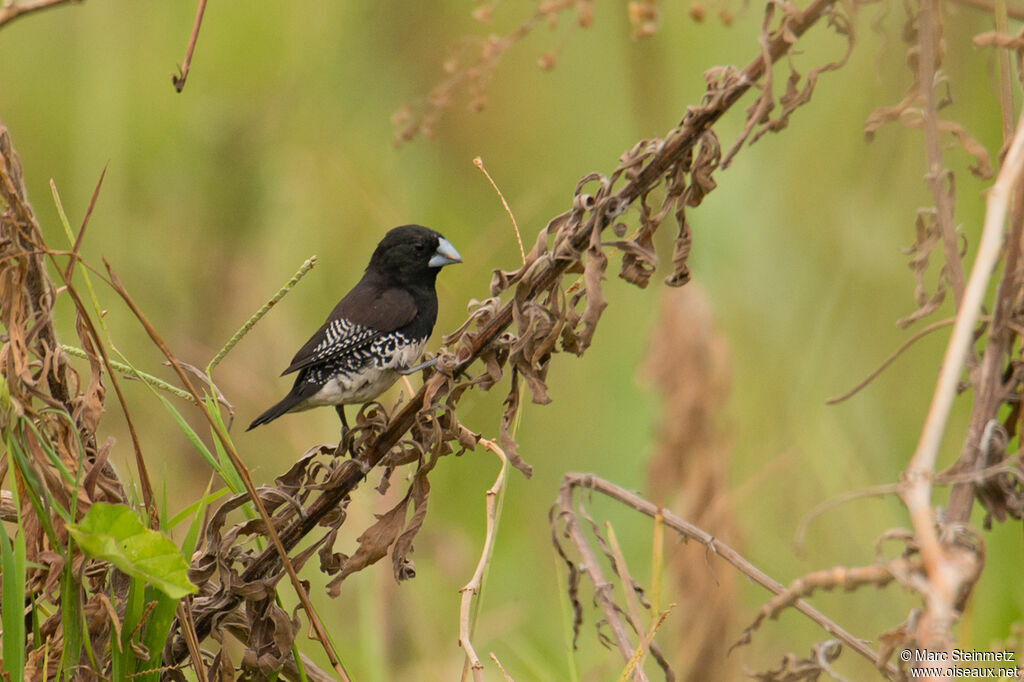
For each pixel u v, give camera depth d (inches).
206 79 533.3
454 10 564.7
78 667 226.8
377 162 545.3
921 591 157.3
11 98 565.6
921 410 449.7
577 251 237.9
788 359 451.8
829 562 396.8
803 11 228.8
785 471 416.2
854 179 480.7
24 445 225.3
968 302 172.9
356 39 560.1
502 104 561.0
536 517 466.0
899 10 445.4
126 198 510.6
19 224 227.3
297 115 539.2
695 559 362.3
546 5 273.0
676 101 525.0
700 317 381.1
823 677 364.8
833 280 475.5
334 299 503.8
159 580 213.9
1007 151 216.5
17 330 229.5
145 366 469.7
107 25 513.3
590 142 556.7
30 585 229.5
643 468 407.2
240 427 456.8
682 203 237.1
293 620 239.3
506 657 377.7
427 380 257.1
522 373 240.5
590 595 412.5
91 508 210.7
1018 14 246.1
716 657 357.7
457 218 544.4
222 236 501.4
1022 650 219.9
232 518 434.0
